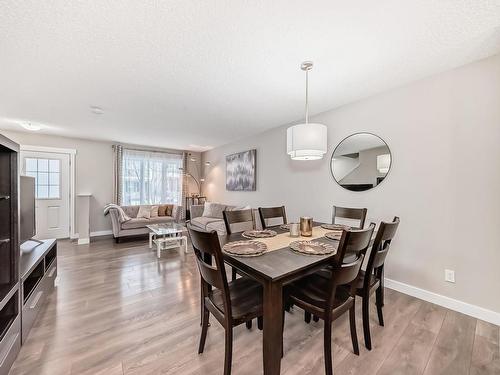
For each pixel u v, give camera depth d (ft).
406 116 7.98
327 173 10.62
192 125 13.15
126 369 4.66
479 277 6.52
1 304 4.17
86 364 4.77
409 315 6.66
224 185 18.81
